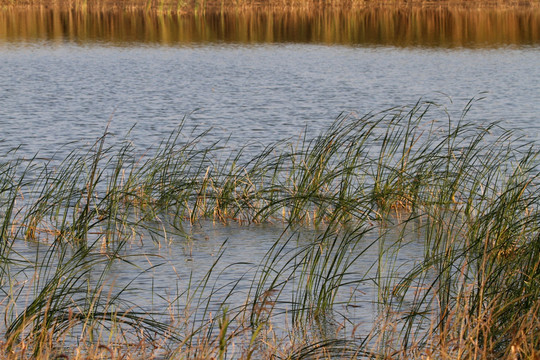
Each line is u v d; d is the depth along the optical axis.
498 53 60.00
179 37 73.00
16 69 52.12
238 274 14.20
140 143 27.97
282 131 30.55
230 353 10.76
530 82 45.09
